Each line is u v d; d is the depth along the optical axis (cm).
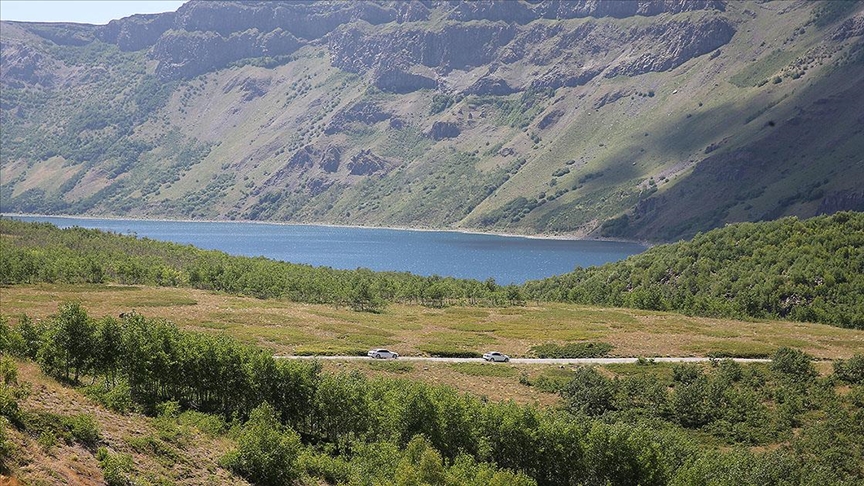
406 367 11288
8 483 4206
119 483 4856
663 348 13162
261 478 5875
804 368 11250
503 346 13338
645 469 7150
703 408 9750
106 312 13875
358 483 6125
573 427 7488
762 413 9681
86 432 5250
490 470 6412
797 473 7550
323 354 11925
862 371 10950
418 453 6600
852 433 8894
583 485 7294
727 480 7044
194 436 6262
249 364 7962
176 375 7700
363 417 7812
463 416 7488
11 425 4931
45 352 7206
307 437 7794
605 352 12812
